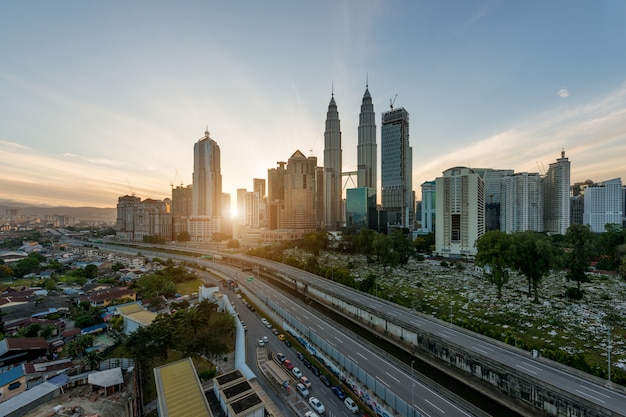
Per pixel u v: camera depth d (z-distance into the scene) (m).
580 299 101.56
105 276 168.50
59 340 83.75
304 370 67.62
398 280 137.00
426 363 73.44
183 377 52.56
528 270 101.25
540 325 80.00
